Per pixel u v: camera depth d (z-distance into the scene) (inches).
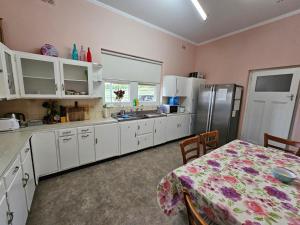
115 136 109.0
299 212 30.8
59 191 76.0
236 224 28.8
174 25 134.5
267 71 123.6
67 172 93.3
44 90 92.6
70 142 89.7
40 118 94.0
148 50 137.6
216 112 140.7
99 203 68.8
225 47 149.8
